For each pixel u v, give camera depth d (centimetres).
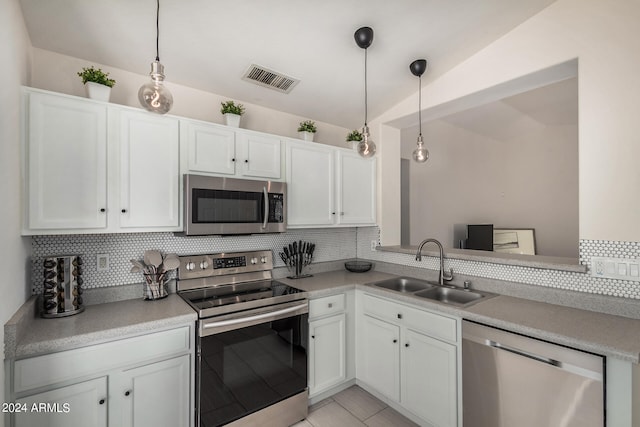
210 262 228
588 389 132
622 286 163
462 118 443
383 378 226
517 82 202
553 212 466
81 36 168
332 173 270
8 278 125
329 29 183
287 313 204
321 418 211
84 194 161
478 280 224
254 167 224
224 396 176
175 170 190
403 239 428
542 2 177
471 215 508
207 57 196
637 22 155
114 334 146
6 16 122
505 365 158
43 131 150
